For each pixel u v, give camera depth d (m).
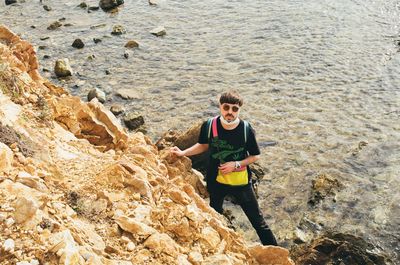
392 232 9.71
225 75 17.98
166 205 6.98
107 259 5.30
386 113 14.81
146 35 22.17
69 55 19.91
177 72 18.31
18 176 5.84
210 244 6.49
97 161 7.83
